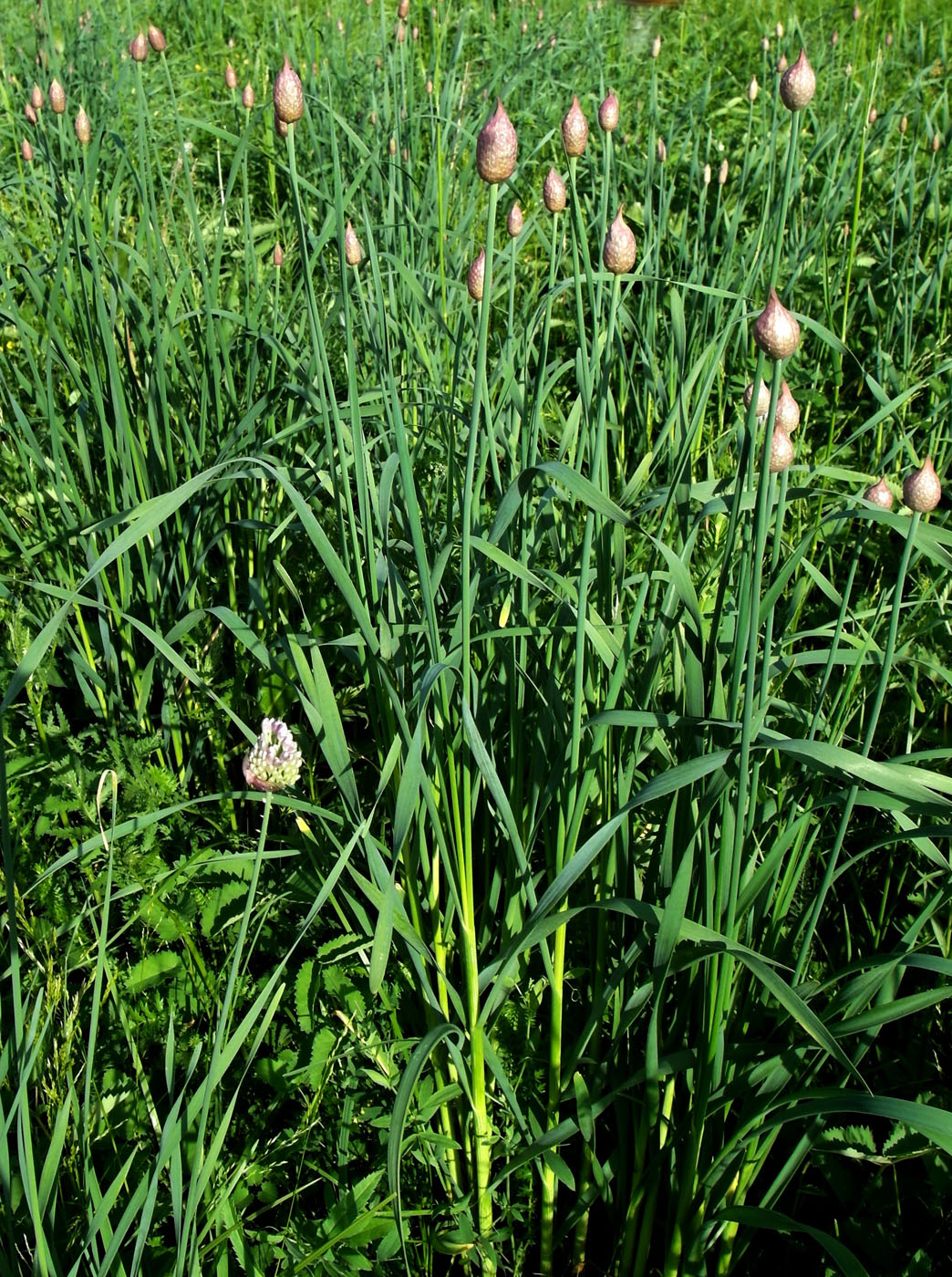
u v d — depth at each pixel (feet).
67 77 15.72
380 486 5.76
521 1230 6.57
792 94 5.17
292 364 7.67
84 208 8.39
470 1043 5.79
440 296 8.93
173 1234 5.60
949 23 25.93
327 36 19.97
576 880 6.13
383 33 10.43
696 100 16.19
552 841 6.03
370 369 9.52
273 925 7.09
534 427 5.95
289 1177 6.24
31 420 9.98
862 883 7.52
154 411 8.41
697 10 27.40
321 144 13.57
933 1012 6.59
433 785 5.83
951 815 4.58
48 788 7.43
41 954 6.42
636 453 9.57
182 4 25.49
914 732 8.16
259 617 8.63
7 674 8.17
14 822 7.23
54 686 9.21
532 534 6.15
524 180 15.66
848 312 13.80
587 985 6.67
